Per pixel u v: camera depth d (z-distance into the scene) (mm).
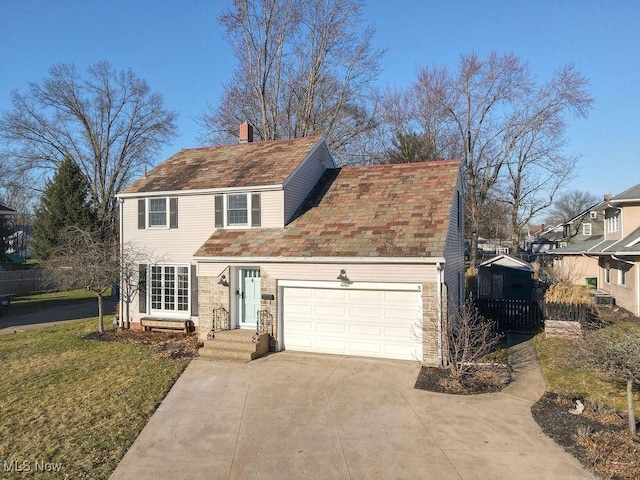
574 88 36125
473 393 10461
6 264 37562
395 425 8766
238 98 36000
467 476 6828
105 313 24203
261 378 11797
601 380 11016
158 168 20172
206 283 15594
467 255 52438
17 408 9867
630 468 6742
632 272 21094
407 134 37719
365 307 13688
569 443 7727
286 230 15867
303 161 17719
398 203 15758
